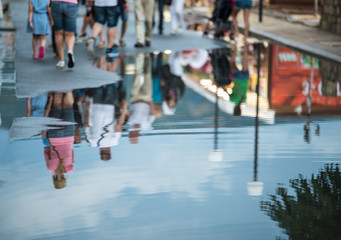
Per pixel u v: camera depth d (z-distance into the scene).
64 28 15.35
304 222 6.04
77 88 13.17
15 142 8.89
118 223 6.04
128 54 18.84
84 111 10.98
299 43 20.48
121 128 9.84
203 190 7.00
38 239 5.67
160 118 10.59
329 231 5.82
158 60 17.69
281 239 5.64
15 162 8.00
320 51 18.42
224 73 15.60
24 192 6.92
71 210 6.38
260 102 12.16
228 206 6.50
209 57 18.39
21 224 6.03
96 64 16.73
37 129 9.64
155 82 14.15
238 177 7.47
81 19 29.64
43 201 6.64
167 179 7.39
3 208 6.45
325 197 6.75
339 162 8.11
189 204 6.55
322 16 24.70
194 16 34.50
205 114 10.98
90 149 8.60
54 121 10.20
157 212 6.33
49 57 17.56
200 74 15.40
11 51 18.64
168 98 12.37
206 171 7.70
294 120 10.60
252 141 9.14
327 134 9.59
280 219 6.12
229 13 23.88
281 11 34.94
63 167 7.81
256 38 23.50
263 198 6.73
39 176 7.46
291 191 6.98
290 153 8.52
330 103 12.07
